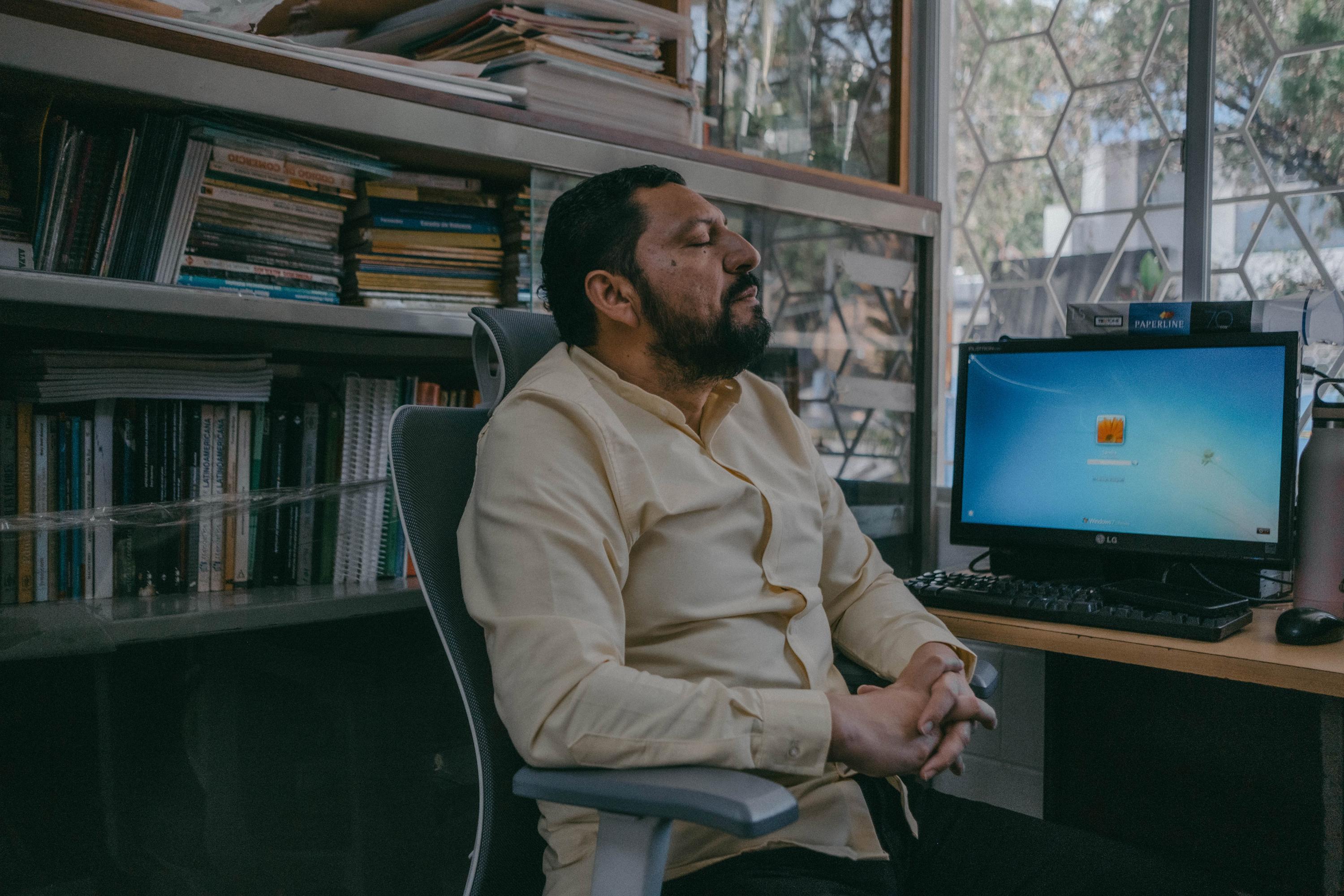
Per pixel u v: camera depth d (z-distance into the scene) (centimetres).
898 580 129
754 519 110
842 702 93
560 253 115
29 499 123
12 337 135
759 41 185
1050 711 171
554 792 79
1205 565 138
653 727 82
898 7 206
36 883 116
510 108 143
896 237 200
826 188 183
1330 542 125
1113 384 145
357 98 129
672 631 101
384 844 143
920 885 107
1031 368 152
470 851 151
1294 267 170
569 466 97
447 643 97
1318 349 166
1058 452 150
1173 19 182
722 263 111
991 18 208
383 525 151
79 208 120
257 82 122
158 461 132
